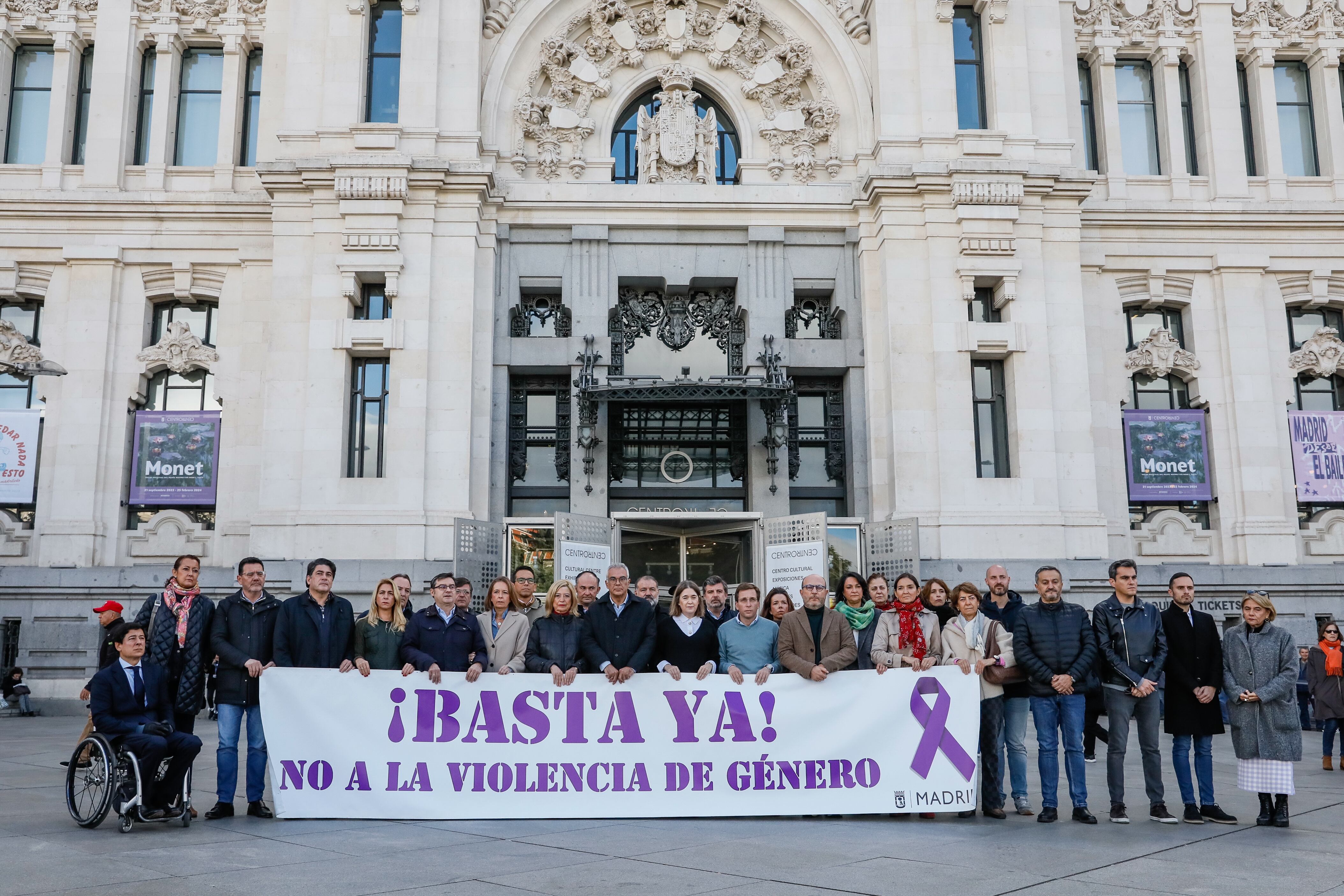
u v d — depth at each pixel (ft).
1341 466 85.25
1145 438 84.94
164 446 82.74
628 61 86.28
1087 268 86.43
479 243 81.00
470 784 34.65
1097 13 89.92
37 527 80.79
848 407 82.74
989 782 36.60
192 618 35.50
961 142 81.05
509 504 81.82
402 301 77.15
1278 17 91.09
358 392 78.33
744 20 87.10
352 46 80.59
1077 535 77.36
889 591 39.45
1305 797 41.98
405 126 79.25
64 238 84.43
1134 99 91.04
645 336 84.74
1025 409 77.87
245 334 83.51
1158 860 28.60
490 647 37.78
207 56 89.97
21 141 87.92
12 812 35.65
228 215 84.74
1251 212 86.84
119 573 78.89
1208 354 86.53
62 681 77.82
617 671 35.37
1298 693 71.00
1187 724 35.45
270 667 34.50
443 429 76.28
